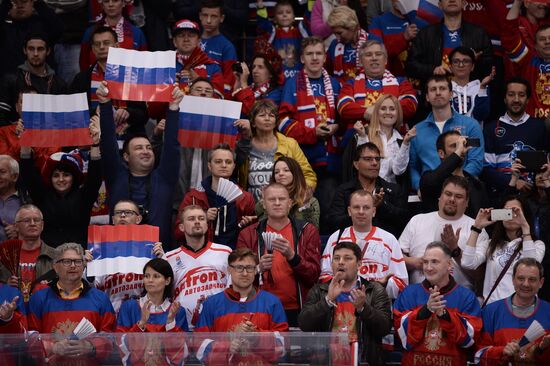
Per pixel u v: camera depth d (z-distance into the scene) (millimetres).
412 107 35469
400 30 38656
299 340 22906
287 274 28375
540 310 26359
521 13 39250
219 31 40500
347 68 37875
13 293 27219
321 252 31500
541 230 30641
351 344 22953
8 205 32844
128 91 30812
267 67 37438
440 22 37812
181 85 37250
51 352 23219
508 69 37594
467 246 28672
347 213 31312
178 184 33531
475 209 31594
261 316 26188
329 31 39312
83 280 27453
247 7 41125
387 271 28656
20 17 39469
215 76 37688
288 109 35875
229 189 30000
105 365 23219
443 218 29844
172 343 23062
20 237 30031
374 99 35469
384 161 33156
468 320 26234
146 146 31469
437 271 26500
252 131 33719
